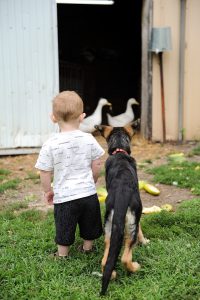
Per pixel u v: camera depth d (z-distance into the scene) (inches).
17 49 300.5
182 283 126.6
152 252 146.3
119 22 513.0
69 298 120.9
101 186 231.8
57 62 307.4
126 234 129.6
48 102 310.3
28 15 298.2
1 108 304.2
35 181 244.1
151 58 333.4
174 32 334.3
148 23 332.5
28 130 311.0
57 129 313.1
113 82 491.5
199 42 337.7
